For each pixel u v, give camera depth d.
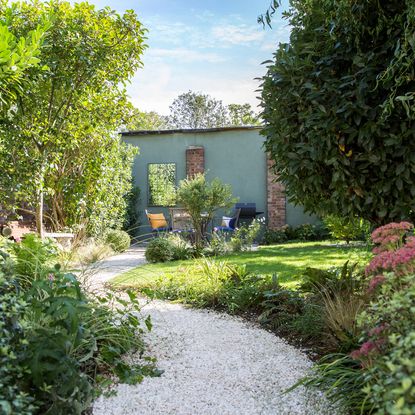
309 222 12.65
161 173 13.62
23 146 6.80
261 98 3.62
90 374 2.48
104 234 9.70
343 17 3.05
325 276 3.91
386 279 1.73
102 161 9.25
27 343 1.68
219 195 9.77
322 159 3.26
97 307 2.80
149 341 3.15
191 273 5.23
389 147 3.02
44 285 1.95
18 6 6.23
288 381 2.41
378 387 1.23
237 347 3.05
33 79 5.56
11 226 7.68
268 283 4.23
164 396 2.24
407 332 1.36
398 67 2.73
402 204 3.11
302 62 3.24
